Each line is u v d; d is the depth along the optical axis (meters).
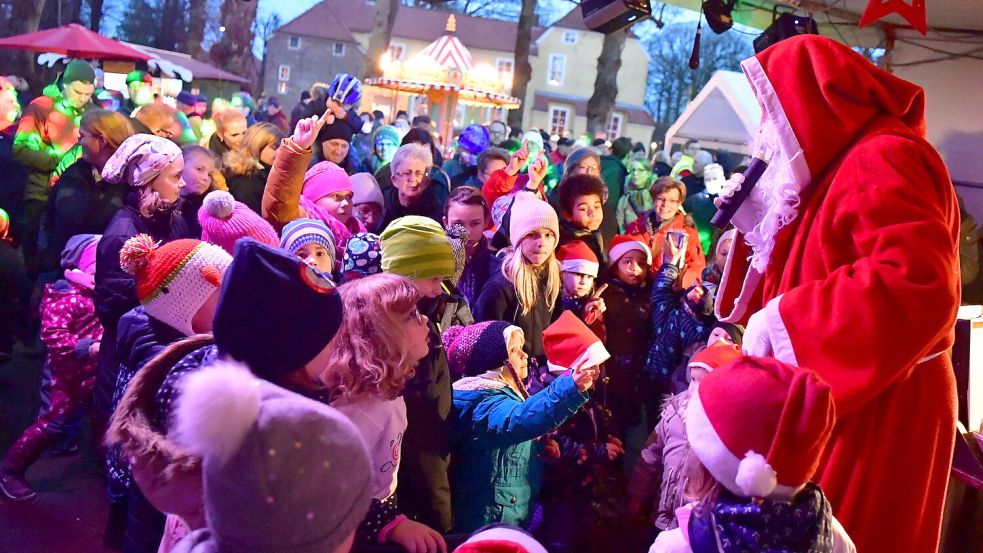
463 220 4.13
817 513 1.54
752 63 2.20
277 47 45.72
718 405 1.58
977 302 6.60
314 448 1.14
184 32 33.62
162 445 1.37
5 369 5.42
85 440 4.52
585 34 45.03
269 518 1.11
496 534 1.67
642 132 41.19
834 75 2.10
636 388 4.35
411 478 2.39
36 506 3.74
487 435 2.62
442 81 12.54
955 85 6.74
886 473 2.01
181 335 2.19
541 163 4.58
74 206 4.34
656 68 40.62
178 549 1.24
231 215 3.18
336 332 1.65
